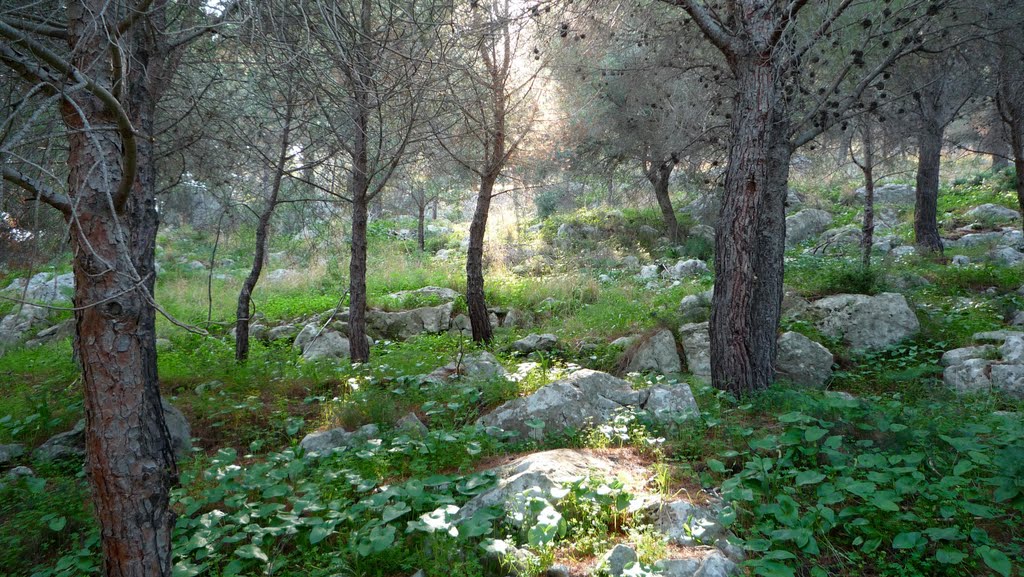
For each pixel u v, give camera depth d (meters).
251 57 5.09
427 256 18.92
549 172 13.59
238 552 3.39
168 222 11.78
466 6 6.01
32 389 8.12
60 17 4.14
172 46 4.80
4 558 3.83
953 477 3.60
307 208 9.78
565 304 12.60
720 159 10.28
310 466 4.86
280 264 18.22
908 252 13.71
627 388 6.02
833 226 19.39
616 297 12.66
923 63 9.25
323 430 5.88
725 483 3.84
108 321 2.63
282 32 3.60
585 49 8.67
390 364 8.25
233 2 4.30
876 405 5.04
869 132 10.47
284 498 4.29
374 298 12.78
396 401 6.46
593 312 11.58
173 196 8.65
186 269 18.03
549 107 10.95
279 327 11.49
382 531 3.46
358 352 8.70
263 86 4.91
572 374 6.07
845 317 8.98
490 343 10.38
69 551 3.93
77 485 4.85
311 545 3.66
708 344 8.52
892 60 6.93
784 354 7.86
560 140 11.58
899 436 4.25
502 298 12.80
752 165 6.10
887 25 8.18
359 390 6.71
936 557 3.10
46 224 4.02
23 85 3.84
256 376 7.97
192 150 6.65
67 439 5.86
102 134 2.64
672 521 3.58
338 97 4.33
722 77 8.62
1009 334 7.73
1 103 3.92
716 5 7.11
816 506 3.64
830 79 9.24
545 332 10.92
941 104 9.61
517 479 3.85
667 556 3.24
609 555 3.22
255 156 7.32
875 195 21.00
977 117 11.92
